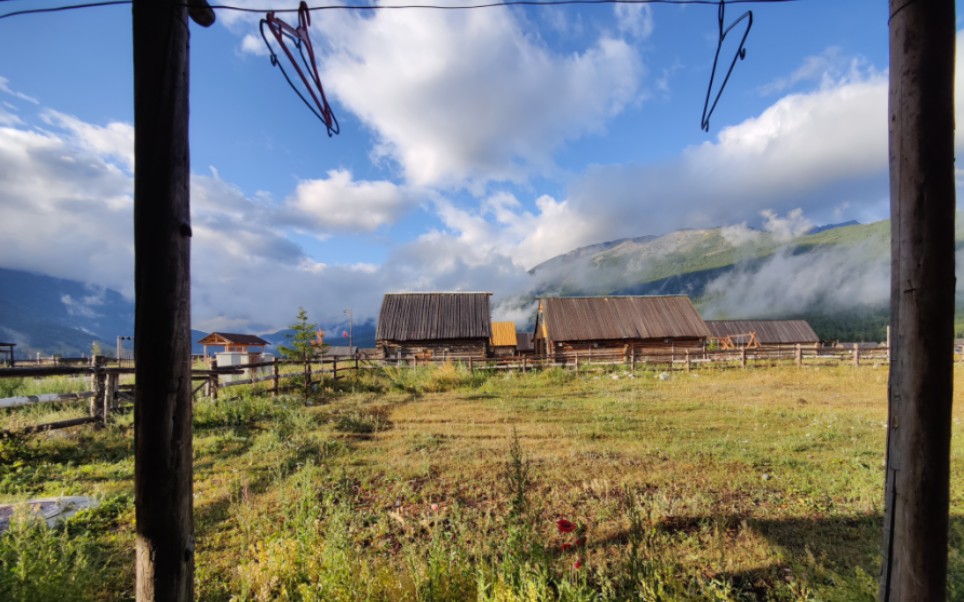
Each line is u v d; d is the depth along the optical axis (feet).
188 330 7.68
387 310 102.47
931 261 6.37
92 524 14.37
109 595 10.82
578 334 94.68
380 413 35.91
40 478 18.29
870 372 57.88
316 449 24.73
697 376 58.85
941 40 6.39
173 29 7.41
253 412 32.09
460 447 25.35
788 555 12.85
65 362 69.31
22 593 8.55
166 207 7.32
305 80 11.57
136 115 7.40
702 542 13.93
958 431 28.07
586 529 14.57
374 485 19.24
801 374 57.67
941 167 6.35
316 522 12.76
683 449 24.39
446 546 12.82
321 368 52.44
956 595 9.61
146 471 7.29
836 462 22.38
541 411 36.47
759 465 21.90
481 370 64.13
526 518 11.03
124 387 29.45
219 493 17.58
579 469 21.11
